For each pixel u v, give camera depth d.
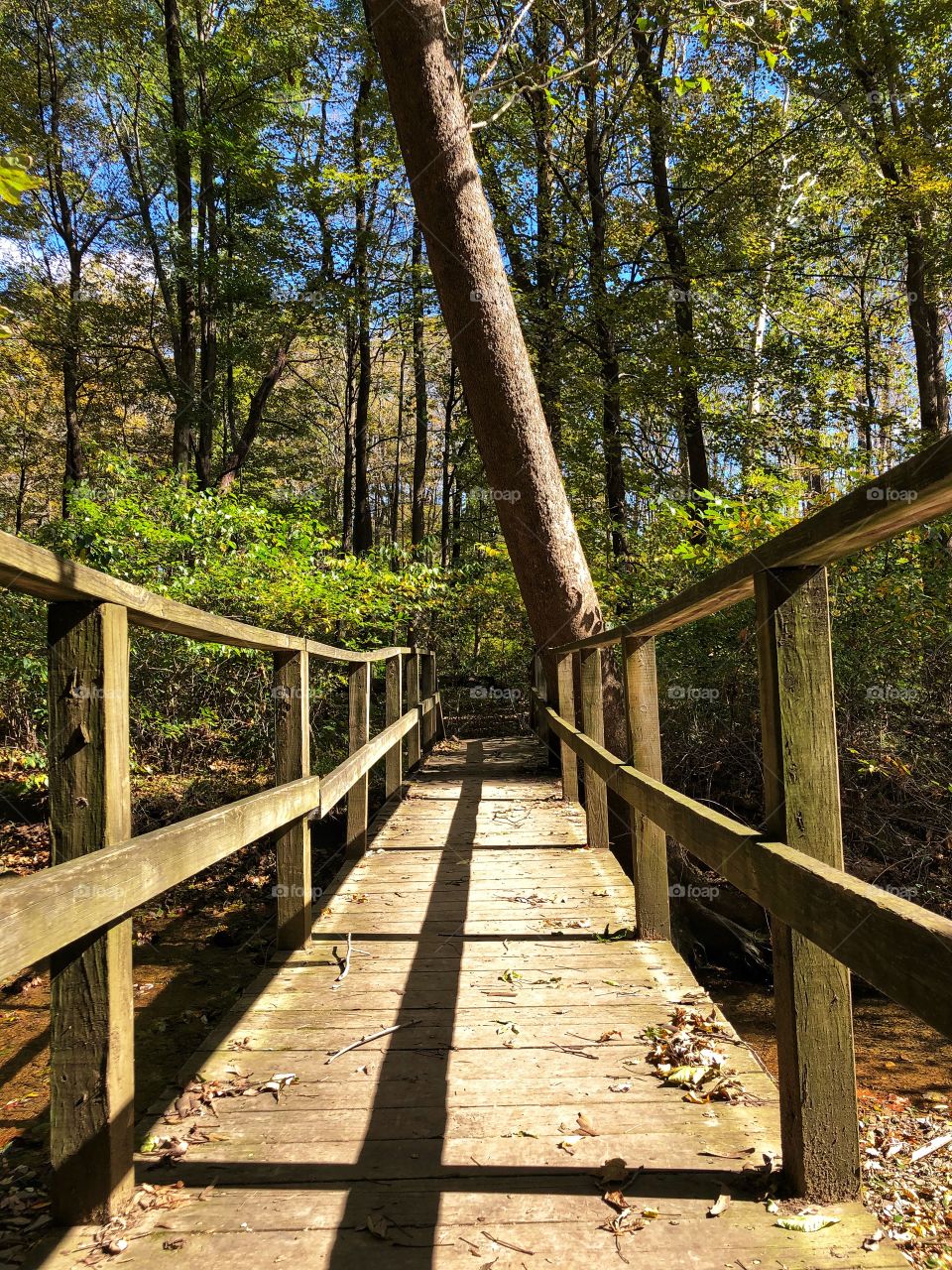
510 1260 1.64
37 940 1.38
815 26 12.94
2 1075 3.80
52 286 17.86
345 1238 1.73
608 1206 1.82
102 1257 1.68
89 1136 1.80
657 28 9.43
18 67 17.03
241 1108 2.32
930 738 6.57
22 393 22.64
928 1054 4.43
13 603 7.42
